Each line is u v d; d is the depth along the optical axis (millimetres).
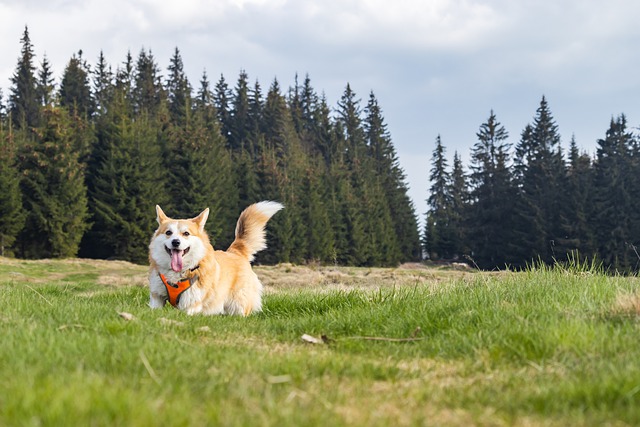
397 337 5797
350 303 8258
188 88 94375
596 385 3482
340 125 103188
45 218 47312
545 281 7262
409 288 8258
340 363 4316
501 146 76688
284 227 60031
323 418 2965
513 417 3201
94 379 3258
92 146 57500
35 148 48625
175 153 58656
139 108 94562
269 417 2951
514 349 4605
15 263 27922
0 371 3430
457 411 3334
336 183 76500
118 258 50219
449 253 80812
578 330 4633
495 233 70562
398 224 82312
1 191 45500
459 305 6305
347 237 69000
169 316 6832
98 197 50781
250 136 101188
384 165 103250
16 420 2598
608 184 57938
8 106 88562
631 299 5398
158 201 51656
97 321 5609
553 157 66312
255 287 9031
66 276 24953
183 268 8078
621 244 55594
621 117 63938
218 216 57875
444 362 4711
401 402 3475
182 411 2818
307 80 123750
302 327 6453
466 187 94938
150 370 3562
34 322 5355
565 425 3078
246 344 5465
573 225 57062
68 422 2596
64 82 91312
